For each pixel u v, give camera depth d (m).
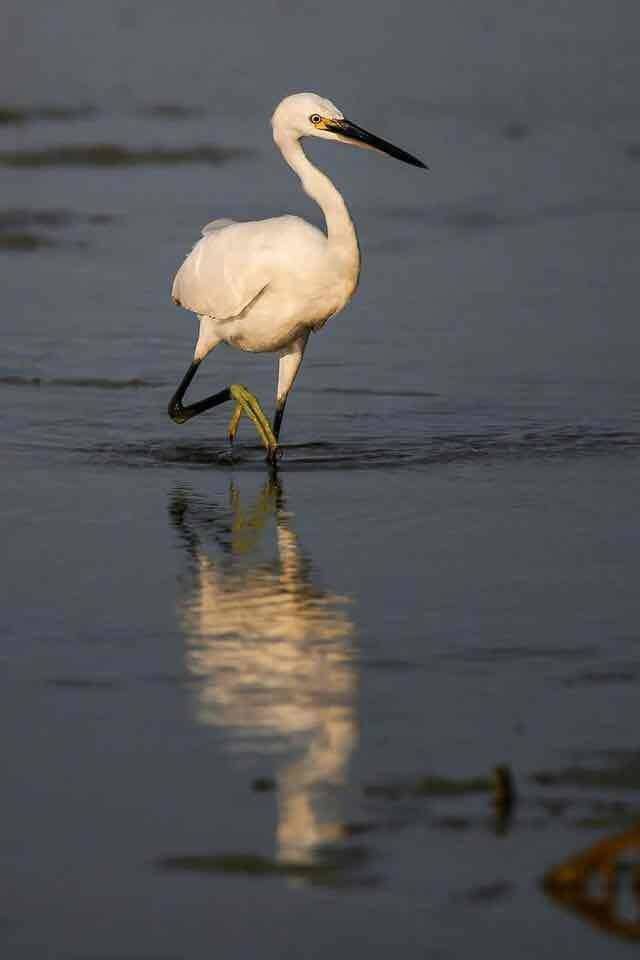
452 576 11.96
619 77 39.97
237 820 8.28
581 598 11.48
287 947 7.22
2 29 44.41
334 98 37.56
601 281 22.52
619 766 8.80
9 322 20.33
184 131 33.91
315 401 17.19
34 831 8.20
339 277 14.45
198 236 25.08
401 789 8.56
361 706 9.66
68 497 13.98
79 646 10.62
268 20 46.47
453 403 17.02
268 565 12.25
